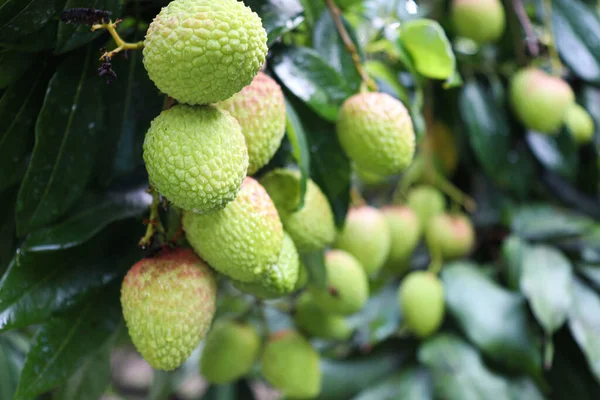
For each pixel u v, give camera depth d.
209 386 0.55
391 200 0.56
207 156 0.32
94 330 0.37
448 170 0.55
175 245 0.35
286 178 0.38
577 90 0.56
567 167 0.53
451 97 0.53
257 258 0.34
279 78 0.39
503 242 0.52
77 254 0.36
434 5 0.53
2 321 0.34
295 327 0.49
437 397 0.48
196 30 0.31
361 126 0.38
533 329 0.48
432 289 0.49
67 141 0.35
